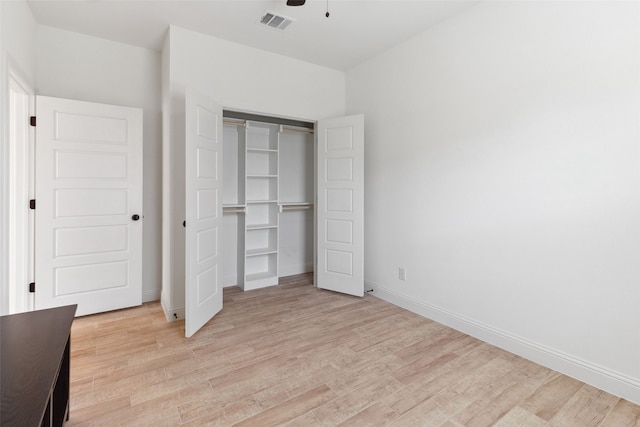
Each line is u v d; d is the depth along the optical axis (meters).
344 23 2.94
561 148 2.13
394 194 3.43
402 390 1.95
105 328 2.80
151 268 3.53
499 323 2.51
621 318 1.90
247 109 3.42
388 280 3.53
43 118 2.83
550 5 2.16
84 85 3.15
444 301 2.94
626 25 1.84
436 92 2.96
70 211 2.96
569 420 1.70
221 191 3.20
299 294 3.79
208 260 2.95
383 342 2.58
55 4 2.63
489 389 1.97
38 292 2.85
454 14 2.77
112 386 1.96
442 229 2.94
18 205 2.77
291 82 3.70
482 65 2.58
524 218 2.34
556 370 2.17
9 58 2.19
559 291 2.16
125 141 3.18
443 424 1.67
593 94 1.98
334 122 3.77
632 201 1.84
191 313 2.65
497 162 2.49
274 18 2.85
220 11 2.74
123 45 3.32
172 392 1.91
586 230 2.03
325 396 1.89
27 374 0.95
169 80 2.98
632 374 1.86
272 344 2.54
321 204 3.91
